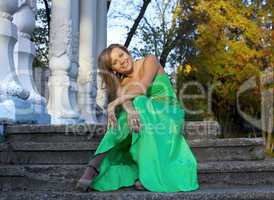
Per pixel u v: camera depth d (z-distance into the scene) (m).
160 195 3.71
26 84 7.59
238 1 14.70
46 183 4.43
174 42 17.45
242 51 14.21
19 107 6.47
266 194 3.84
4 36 6.32
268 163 4.47
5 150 4.99
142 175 3.94
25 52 7.66
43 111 7.70
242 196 3.80
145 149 3.99
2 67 6.37
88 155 4.91
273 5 14.34
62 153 4.94
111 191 3.98
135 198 3.71
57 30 9.45
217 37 14.91
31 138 5.54
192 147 4.91
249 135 15.85
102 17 13.20
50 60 9.42
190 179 3.99
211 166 4.41
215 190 3.96
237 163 4.51
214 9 14.83
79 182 3.93
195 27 16.52
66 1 9.49
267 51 14.06
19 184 4.46
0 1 6.24
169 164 4.01
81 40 11.26
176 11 16.97
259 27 14.37
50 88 9.31
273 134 13.84
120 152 4.25
